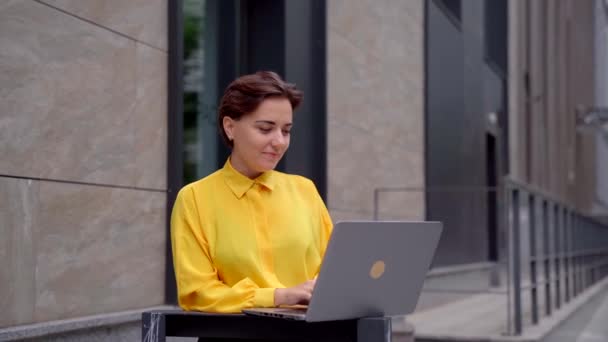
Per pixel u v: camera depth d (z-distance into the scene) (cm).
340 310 262
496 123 1783
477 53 1580
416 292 288
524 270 988
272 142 281
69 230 459
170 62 550
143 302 524
